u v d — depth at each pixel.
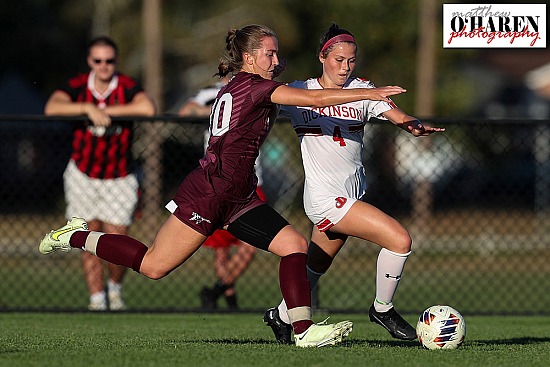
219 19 122.81
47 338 26.66
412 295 46.25
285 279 22.25
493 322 35.81
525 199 68.44
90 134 36.28
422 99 93.19
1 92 118.88
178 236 22.17
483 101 136.12
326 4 110.31
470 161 65.56
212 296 37.88
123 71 126.25
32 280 49.44
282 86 21.52
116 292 37.88
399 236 23.45
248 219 22.34
